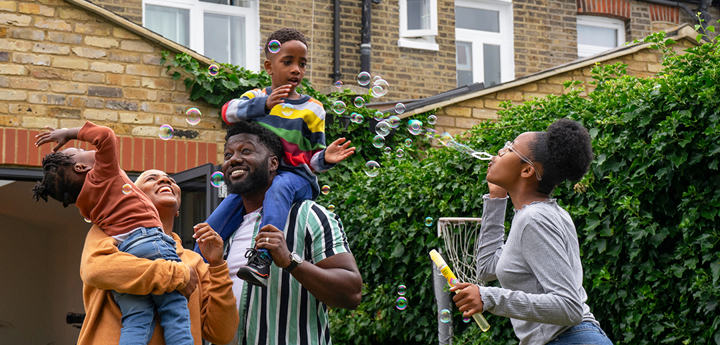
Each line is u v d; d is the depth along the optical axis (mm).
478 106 6059
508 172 2301
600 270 3295
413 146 5969
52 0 5469
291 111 2707
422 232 4371
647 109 3162
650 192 3107
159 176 2385
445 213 4223
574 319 2029
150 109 5605
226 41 7855
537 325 2168
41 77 5367
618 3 9242
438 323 3963
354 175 5609
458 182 4191
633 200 3115
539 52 8969
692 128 3012
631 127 3215
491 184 2607
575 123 2273
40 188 2131
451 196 4242
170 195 2336
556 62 9023
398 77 8188
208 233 2203
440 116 5984
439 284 3938
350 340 4992
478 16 8977
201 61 5742
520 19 8961
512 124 4281
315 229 2451
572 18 9156
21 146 5195
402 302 3549
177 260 2100
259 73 5852
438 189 4316
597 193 3307
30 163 5199
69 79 5438
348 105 6035
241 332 2381
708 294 2863
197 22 7750
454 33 8570
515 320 2266
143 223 2104
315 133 2736
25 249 9969
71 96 5422
